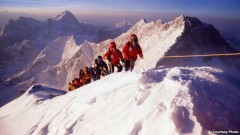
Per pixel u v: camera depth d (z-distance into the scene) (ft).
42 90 77.41
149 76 27.71
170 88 23.36
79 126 29.30
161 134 19.36
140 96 25.18
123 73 35.81
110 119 25.89
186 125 18.81
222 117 19.33
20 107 61.82
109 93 31.07
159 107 21.67
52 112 40.70
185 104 20.39
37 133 35.45
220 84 23.66
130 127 22.12
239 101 21.91
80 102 34.91
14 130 46.29
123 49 48.91
